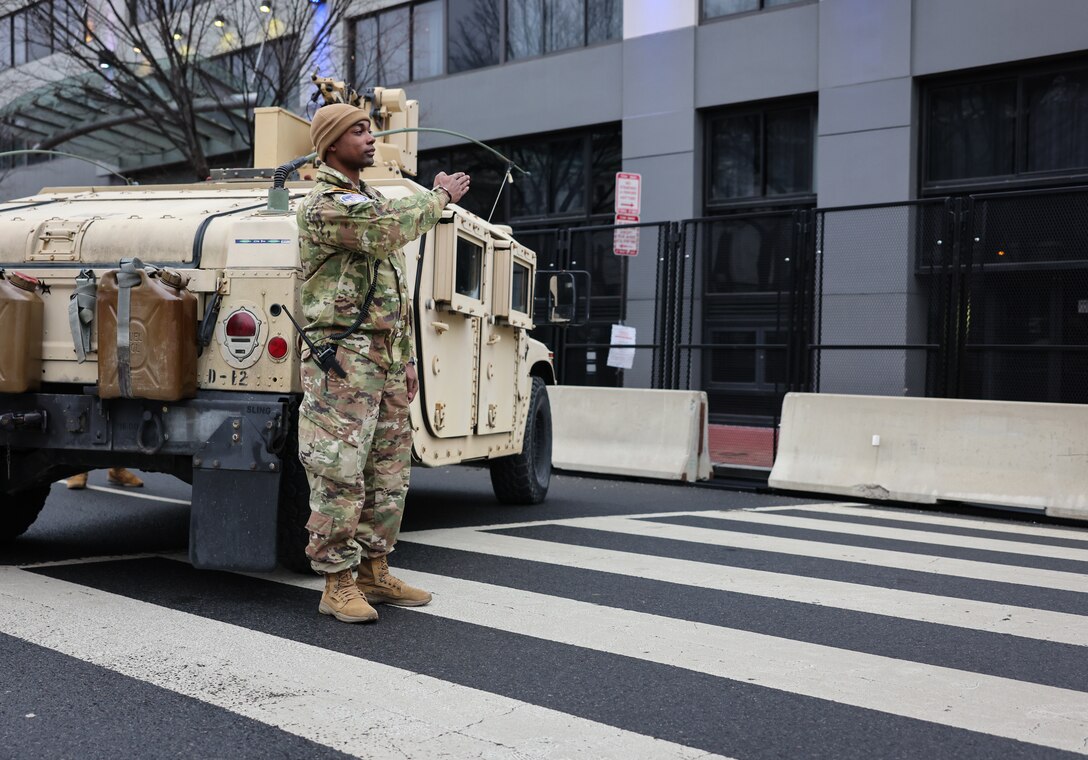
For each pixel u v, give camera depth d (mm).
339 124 3865
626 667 3436
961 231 9289
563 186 18000
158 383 4184
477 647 3639
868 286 9820
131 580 4656
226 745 2660
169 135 15609
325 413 3809
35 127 20141
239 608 4137
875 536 6566
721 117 16188
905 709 3059
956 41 13828
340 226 3691
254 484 4172
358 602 3949
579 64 17391
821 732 2852
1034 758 2688
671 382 11094
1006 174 13789
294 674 3268
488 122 18500
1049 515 7742
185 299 4250
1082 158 13219
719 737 2797
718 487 9562
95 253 4586
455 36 19016
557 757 2615
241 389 4320
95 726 2787
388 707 2971
